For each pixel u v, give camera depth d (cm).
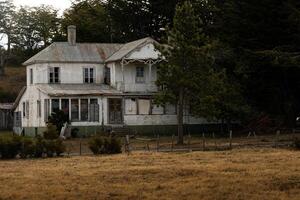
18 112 6975
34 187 2219
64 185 2255
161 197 1998
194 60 4559
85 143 4856
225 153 3475
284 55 5141
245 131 5647
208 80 4578
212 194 2039
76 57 6303
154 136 5778
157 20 8262
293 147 3875
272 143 4247
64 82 6250
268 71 5684
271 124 5512
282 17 5616
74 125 5762
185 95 4762
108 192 2095
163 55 4691
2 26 11344
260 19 5750
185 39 4556
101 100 5900
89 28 8850
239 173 2464
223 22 5969
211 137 5372
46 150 3678
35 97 6259
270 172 2469
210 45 4597
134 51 6025
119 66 6150
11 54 11400
